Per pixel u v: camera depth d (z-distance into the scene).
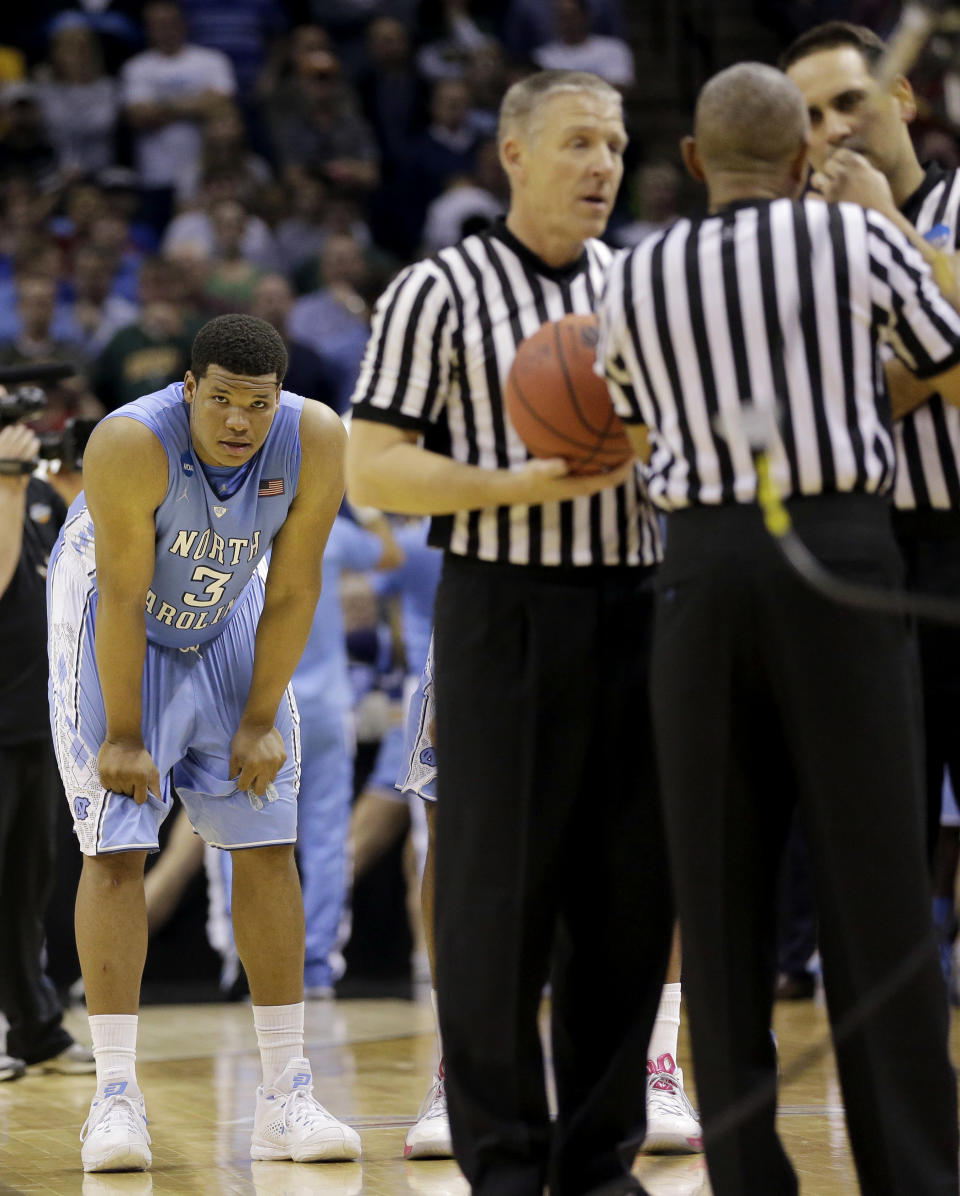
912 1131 7.93
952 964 18.17
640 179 36.41
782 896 8.62
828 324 7.97
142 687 11.91
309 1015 18.88
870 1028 7.98
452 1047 9.02
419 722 12.23
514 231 9.46
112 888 11.62
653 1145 11.52
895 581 8.07
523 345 9.04
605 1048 9.41
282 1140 11.49
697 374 8.10
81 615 11.92
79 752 11.75
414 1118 13.00
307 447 11.55
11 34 40.47
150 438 11.05
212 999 20.20
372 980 21.78
